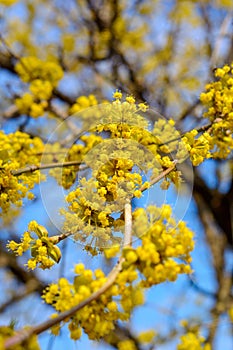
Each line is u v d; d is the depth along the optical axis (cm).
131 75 526
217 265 593
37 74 413
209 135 250
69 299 154
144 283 157
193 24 565
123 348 205
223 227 611
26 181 253
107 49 547
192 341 187
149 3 572
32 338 123
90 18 559
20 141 296
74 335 152
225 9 555
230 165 541
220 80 262
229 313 214
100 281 154
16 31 499
